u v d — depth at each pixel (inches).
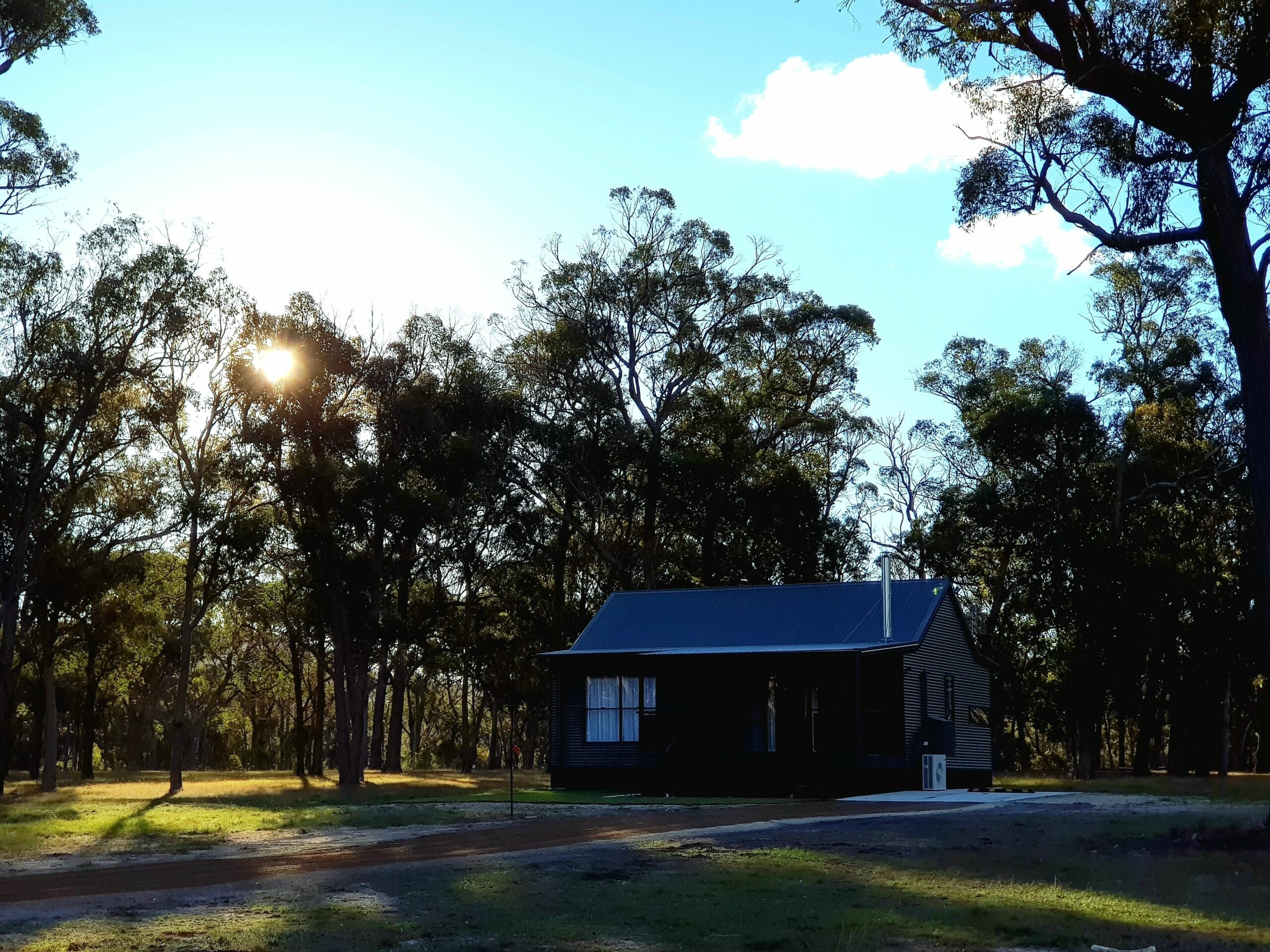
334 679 1638.8
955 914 461.4
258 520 1533.0
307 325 1592.0
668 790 1320.1
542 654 1413.6
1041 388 2037.4
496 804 1091.3
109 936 417.1
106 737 3469.5
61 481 1598.2
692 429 2130.9
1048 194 847.1
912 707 1321.4
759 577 2110.0
